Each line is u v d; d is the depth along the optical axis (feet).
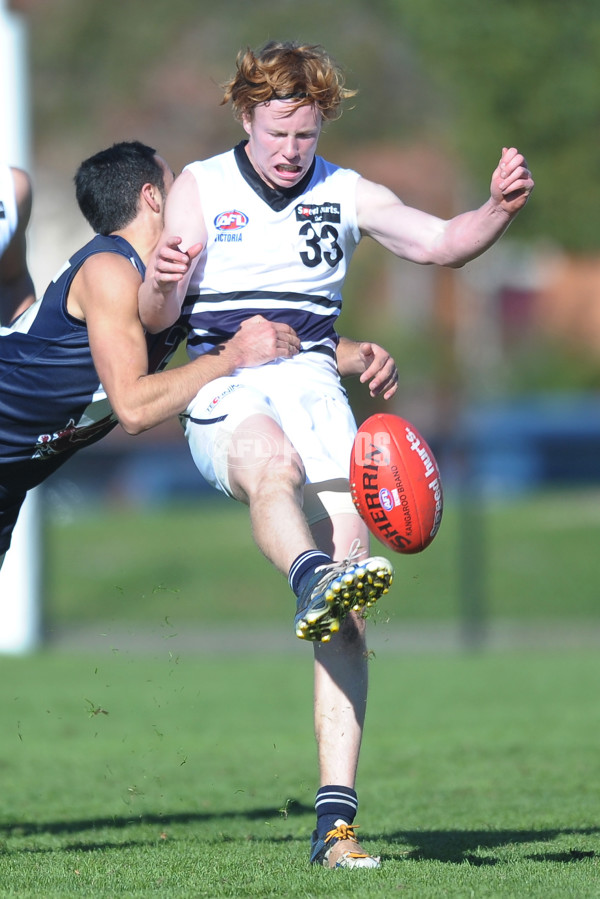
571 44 283.38
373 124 366.43
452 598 191.93
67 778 80.69
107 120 370.73
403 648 165.07
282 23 352.69
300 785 73.77
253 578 202.08
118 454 299.17
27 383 48.19
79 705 118.01
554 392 368.27
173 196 49.21
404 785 75.05
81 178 49.29
